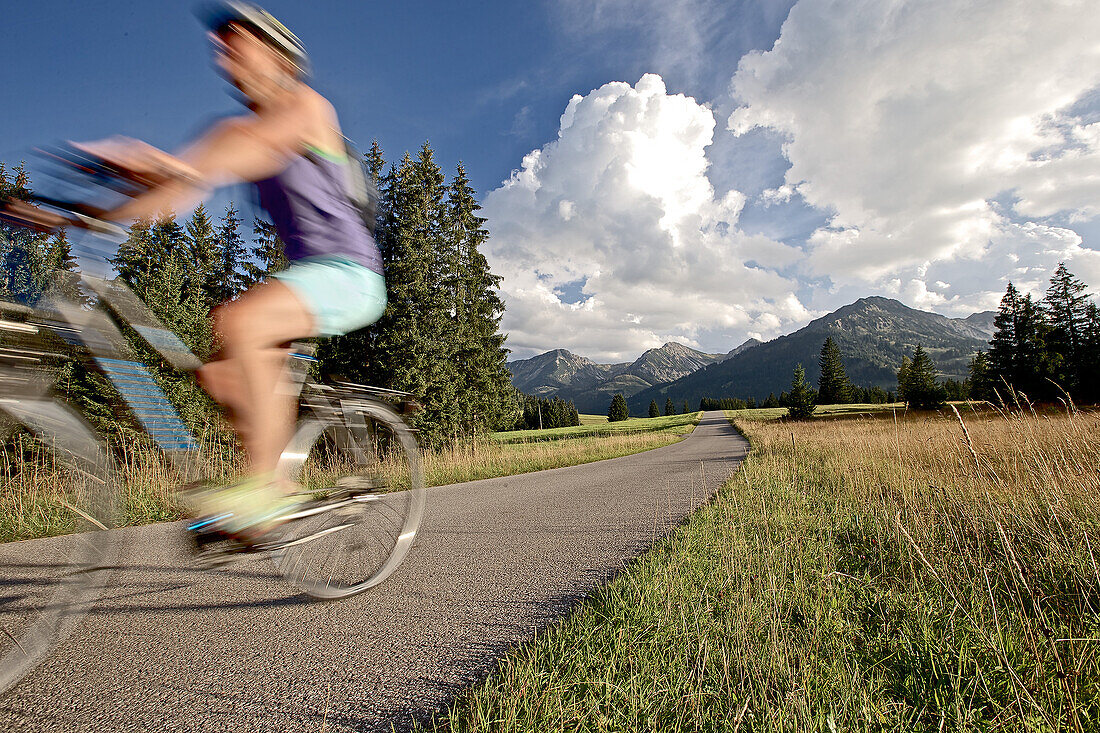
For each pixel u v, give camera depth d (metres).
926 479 6.06
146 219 1.89
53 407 1.96
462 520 5.66
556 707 1.83
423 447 20.80
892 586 3.28
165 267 7.40
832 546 4.20
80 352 2.02
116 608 2.85
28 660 1.84
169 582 3.25
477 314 29.86
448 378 23.78
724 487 7.73
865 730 1.78
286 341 2.02
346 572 3.01
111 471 2.04
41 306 1.90
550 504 6.80
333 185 2.07
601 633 2.49
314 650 2.38
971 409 5.77
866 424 22.05
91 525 1.98
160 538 4.27
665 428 66.00
